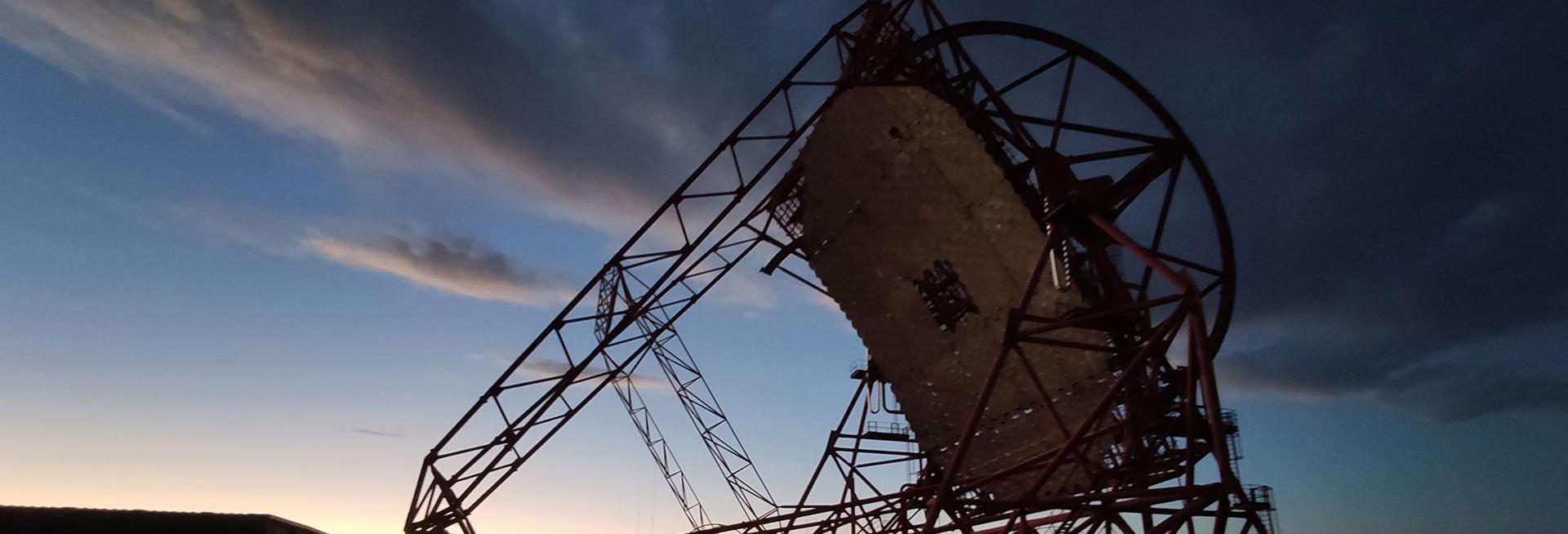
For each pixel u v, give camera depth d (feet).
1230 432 104.06
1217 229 116.16
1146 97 114.21
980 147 110.52
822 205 128.06
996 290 114.32
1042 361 111.34
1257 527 97.19
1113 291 107.96
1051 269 108.17
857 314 129.49
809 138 125.39
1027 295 100.17
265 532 97.55
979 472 118.73
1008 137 115.24
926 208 118.01
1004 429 116.06
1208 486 83.61
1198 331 86.22
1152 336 91.56
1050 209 106.11
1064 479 108.47
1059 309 106.73
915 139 116.57
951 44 115.44
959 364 120.06
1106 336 106.22
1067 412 108.99
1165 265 92.32
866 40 119.65
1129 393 103.24
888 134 118.93
